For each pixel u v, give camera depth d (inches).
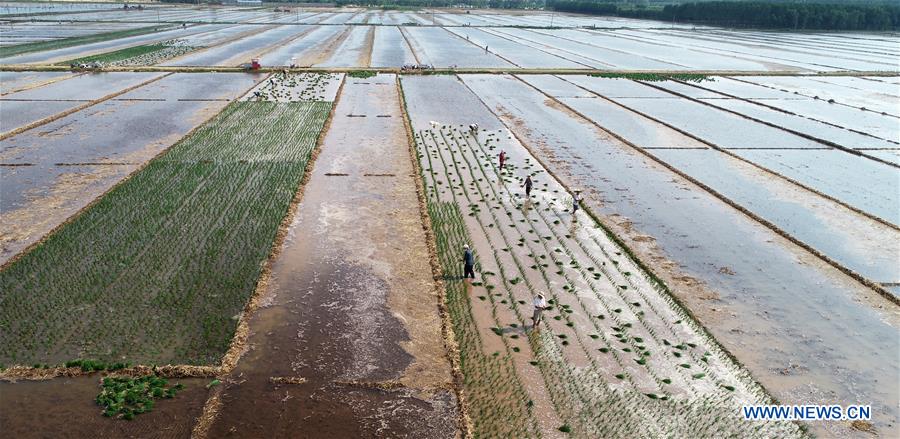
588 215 950.4
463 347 600.7
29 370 537.0
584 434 493.7
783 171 1216.8
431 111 1673.2
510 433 491.8
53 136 1306.6
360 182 1060.5
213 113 1555.1
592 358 589.3
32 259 741.3
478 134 1432.1
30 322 610.2
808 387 553.0
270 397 518.3
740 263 796.0
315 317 635.5
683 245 847.1
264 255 767.7
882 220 952.9
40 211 891.4
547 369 571.2
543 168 1183.6
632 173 1171.3
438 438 482.0
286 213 900.0
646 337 626.2
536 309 621.6
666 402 533.3
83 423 484.4
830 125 1616.6
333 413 502.9
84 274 707.4
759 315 669.3
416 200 983.6
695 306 684.7
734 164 1249.4
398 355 578.9
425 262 770.2
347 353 577.6
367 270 739.4
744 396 541.6
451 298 689.0
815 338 627.8
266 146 1258.6
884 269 790.5
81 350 569.6
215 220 869.8
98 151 1200.8
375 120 1533.0
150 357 563.8
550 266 775.1
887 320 665.6
